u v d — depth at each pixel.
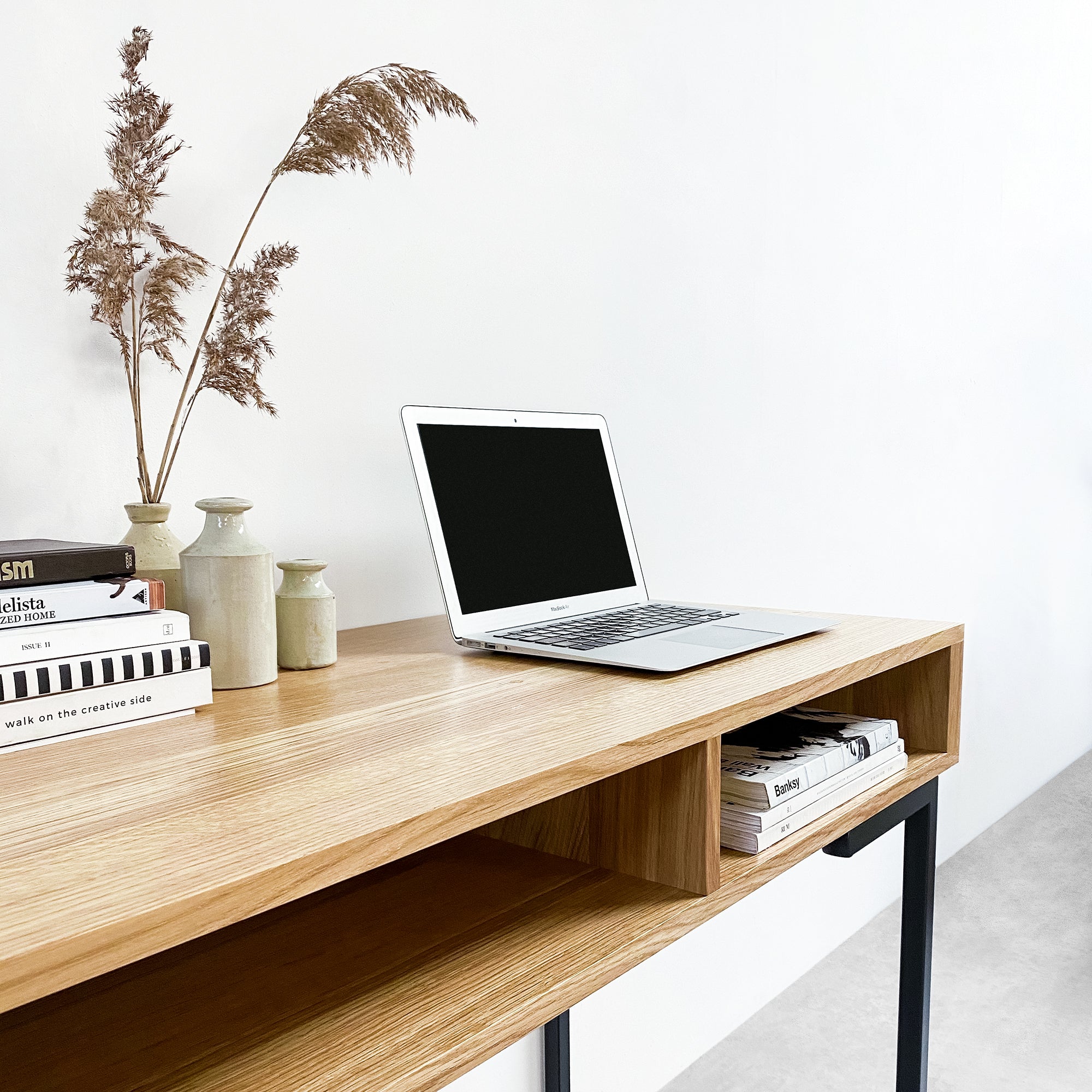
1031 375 2.85
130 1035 0.65
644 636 1.07
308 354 1.16
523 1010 0.68
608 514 1.31
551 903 0.84
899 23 2.20
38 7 0.92
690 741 0.77
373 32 1.21
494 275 1.39
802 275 1.98
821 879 2.13
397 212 1.25
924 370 2.37
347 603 1.23
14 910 0.44
